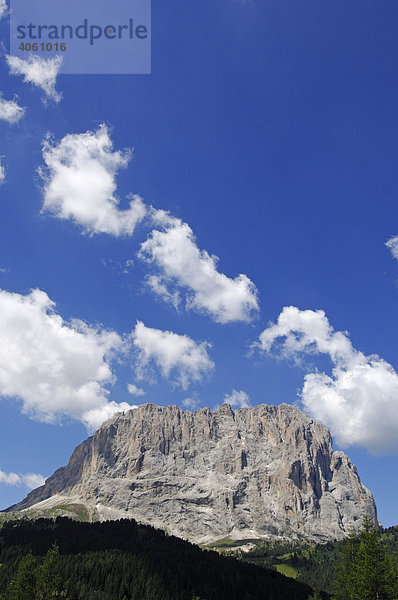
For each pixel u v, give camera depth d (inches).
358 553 4087.1
